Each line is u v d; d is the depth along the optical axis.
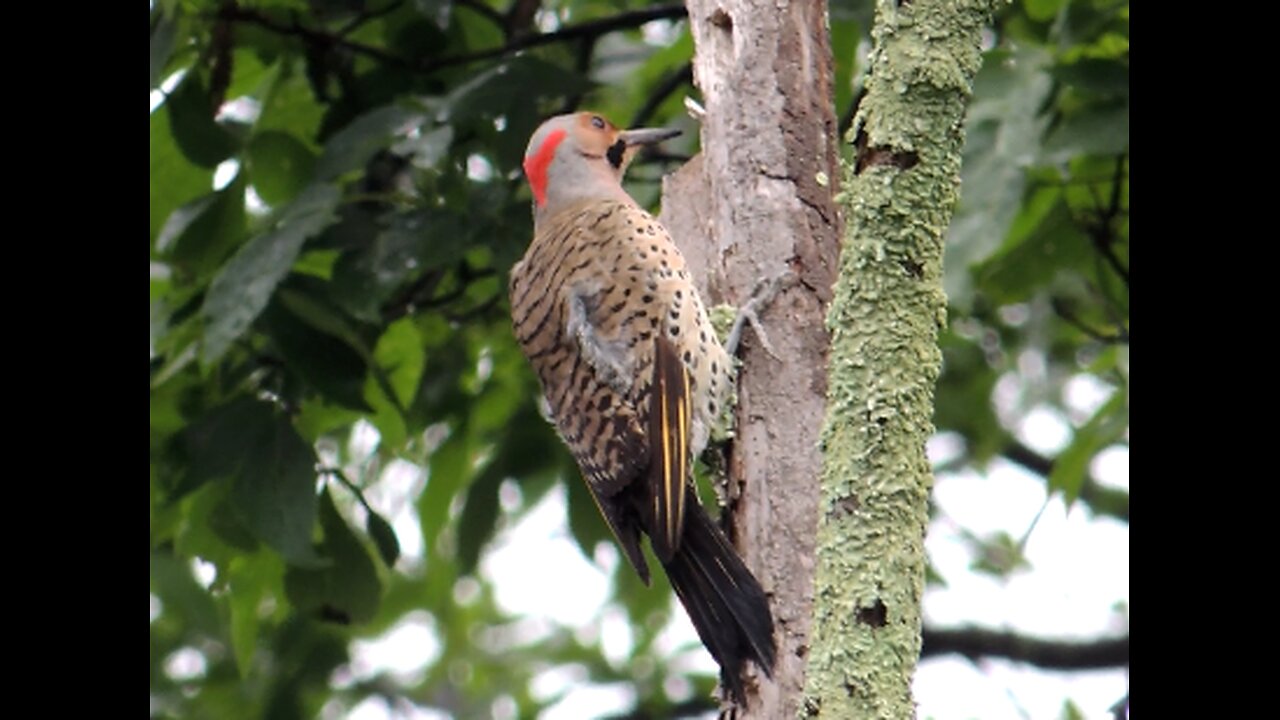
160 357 13.07
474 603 20.16
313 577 12.95
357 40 14.66
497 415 14.91
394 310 13.82
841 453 7.54
